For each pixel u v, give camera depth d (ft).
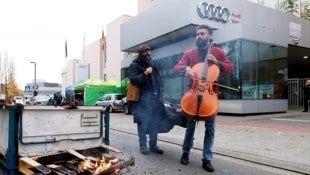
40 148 13.38
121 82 90.79
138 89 19.13
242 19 59.62
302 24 66.18
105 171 12.23
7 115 13.64
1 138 14.58
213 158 18.99
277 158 18.71
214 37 55.88
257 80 52.21
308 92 56.85
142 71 18.86
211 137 15.89
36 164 11.93
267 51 54.80
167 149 21.39
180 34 61.62
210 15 55.98
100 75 139.74
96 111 15.07
